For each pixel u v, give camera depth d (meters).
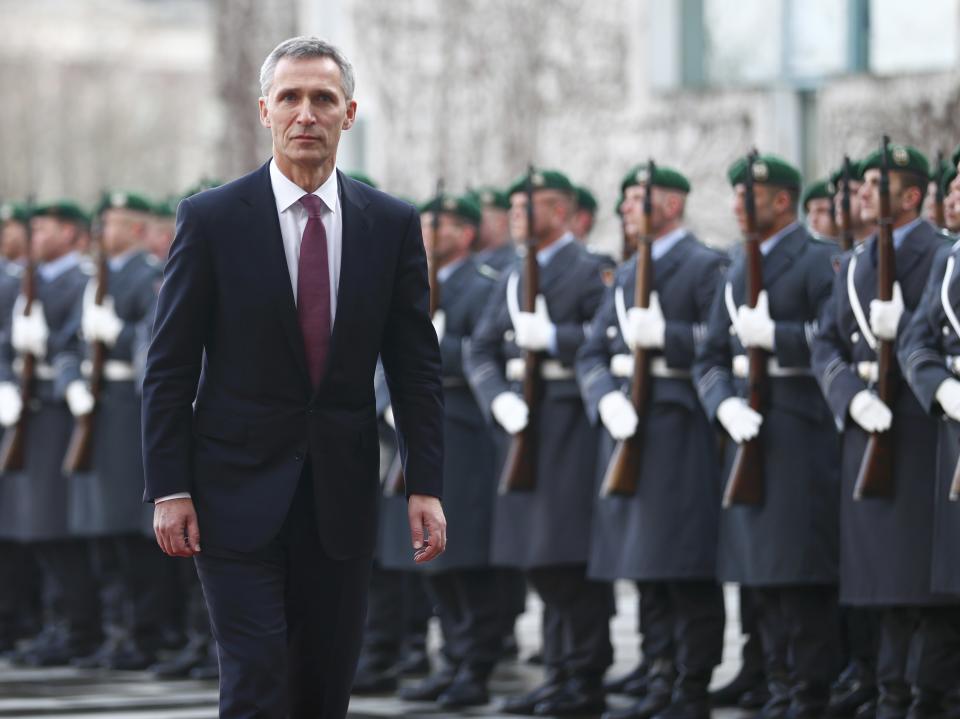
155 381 14.34
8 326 30.67
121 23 121.81
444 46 48.84
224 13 55.00
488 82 48.16
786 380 21.17
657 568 21.81
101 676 27.98
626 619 33.91
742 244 22.41
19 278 30.86
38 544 29.83
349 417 14.59
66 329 29.52
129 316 28.98
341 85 14.53
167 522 14.23
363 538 14.62
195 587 27.64
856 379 20.06
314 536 14.53
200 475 14.41
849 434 20.23
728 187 43.47
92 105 114.06
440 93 49.12
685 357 22.11
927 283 19.62
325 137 14.43
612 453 22.48
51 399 29.77
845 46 41.69
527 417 23.50
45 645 29.95
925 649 19.67
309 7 53.00
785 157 42.62
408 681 27.02
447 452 25.02
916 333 19.41
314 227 14.56
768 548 20.94
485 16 48.16
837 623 21.41
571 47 46.72
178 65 127.38
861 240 23.88
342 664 14.76
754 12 43.59
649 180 21.94
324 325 14.52
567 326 23.75
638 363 22.11
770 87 42.84
